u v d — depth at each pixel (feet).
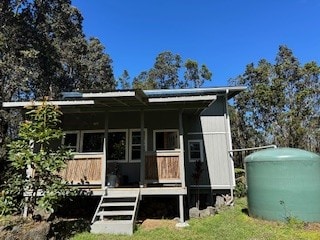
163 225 25.36
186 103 29.12
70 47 85.10
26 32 65.87
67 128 37.09
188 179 38.91
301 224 23.35
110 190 27.02
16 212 25.61
